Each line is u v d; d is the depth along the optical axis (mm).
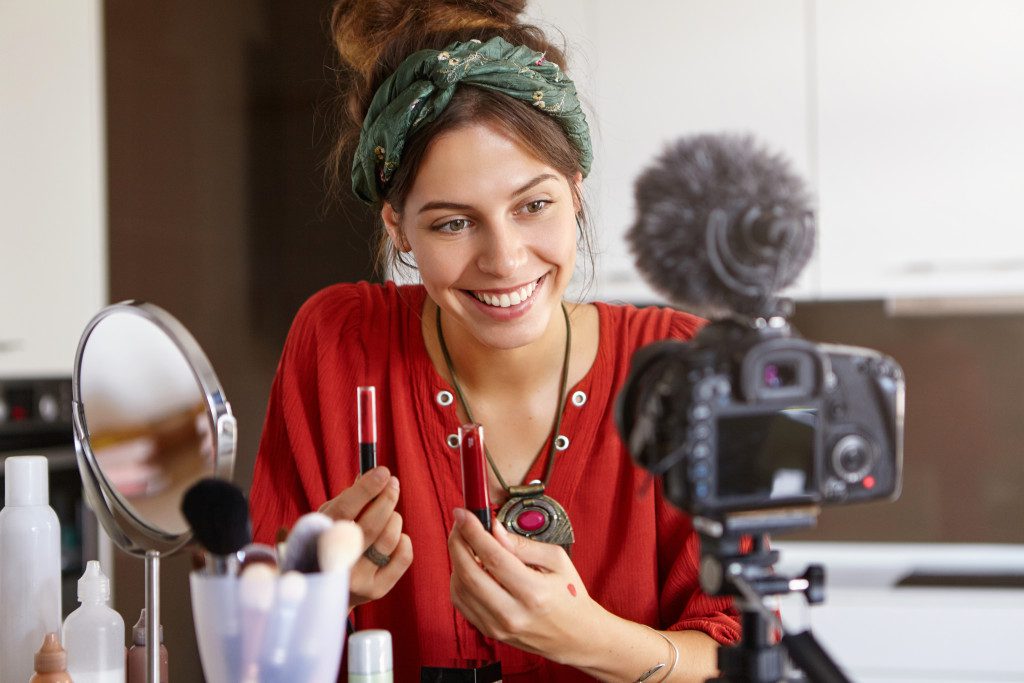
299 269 2830
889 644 2242
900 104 2389
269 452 1260
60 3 2439
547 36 1145
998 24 2346
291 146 2814
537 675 1109
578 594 928
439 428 1186
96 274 2473
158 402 837
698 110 2457
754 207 640
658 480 1163
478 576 893
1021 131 2346
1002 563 2404
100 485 865
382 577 940
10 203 2373
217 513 701
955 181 2371
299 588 695
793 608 2277
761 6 2434
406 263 1229
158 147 2621
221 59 2770
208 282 2729
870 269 2410
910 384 2682
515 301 1027
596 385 1173
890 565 2402
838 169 2414
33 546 908
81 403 874
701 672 989
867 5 2396
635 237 656
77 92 2455
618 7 2479
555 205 1014
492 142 976
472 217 998
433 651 1138
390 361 1213
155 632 870
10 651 899
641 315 1228
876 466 687
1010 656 2201
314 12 2777
